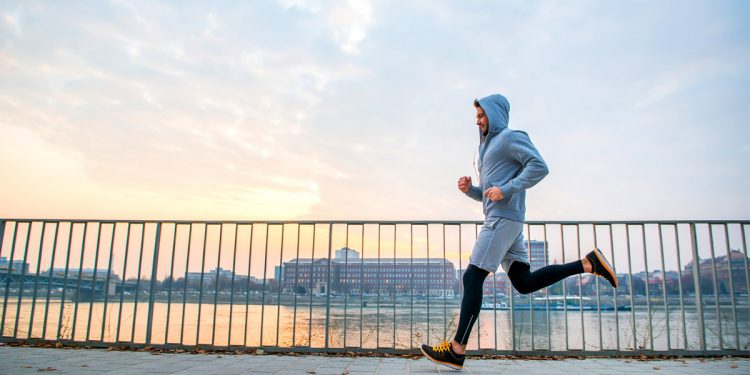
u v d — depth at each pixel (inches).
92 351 160.7
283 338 193.2
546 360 150.7
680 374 122.6
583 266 113.8
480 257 112.9
